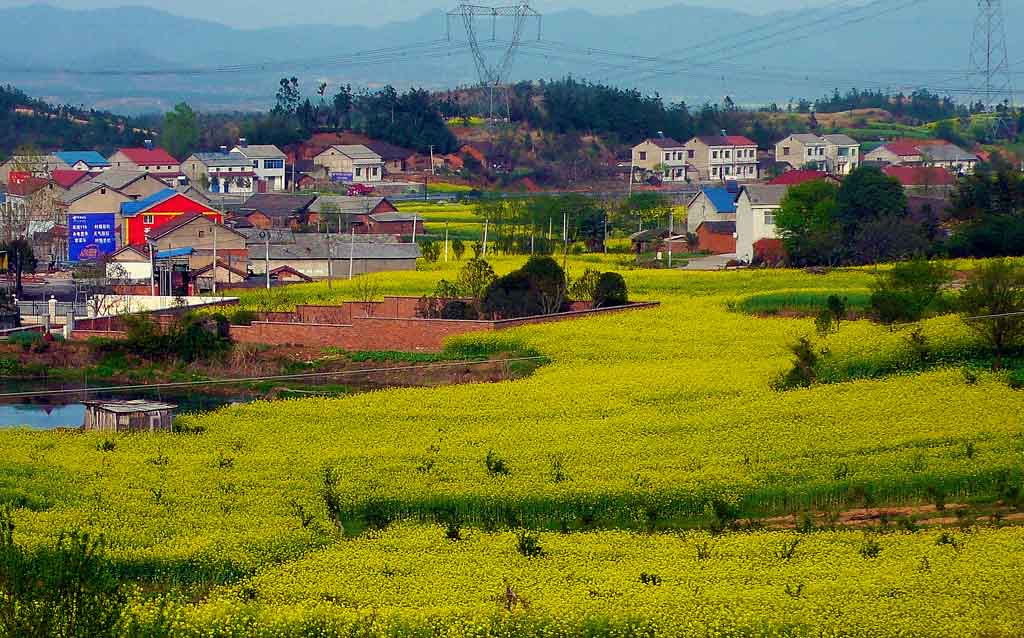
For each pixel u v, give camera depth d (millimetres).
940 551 65625
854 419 89625
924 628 55812
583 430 88875
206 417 95562
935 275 125250
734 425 89125
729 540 67688
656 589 60219
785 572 62688
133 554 64125
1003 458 79375
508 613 57281
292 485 77375
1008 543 66562
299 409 96938
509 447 85250
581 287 135875
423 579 62500
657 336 120312
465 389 102625
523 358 114562
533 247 191625
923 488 75875
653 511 72438
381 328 125000
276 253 180625
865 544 66062
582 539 68500
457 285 136000
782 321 126938
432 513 73750
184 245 183000
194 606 59000
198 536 67688
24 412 104625
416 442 87188
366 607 58656
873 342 110500
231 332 128625
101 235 196375
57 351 122562
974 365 107375
